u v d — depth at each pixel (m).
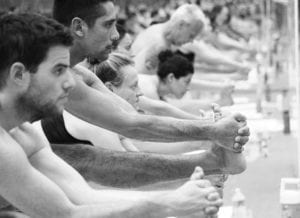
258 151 7.69
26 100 2.98
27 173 2.92
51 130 4.30
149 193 3.42
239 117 3.81
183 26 7.68
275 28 14.76
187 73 7.08
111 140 4.63
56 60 2.97
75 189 3.32
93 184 4.03
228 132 3.81
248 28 19.58
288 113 9.06
